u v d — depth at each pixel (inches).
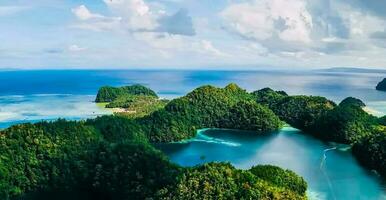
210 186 3339.1
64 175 4264.3
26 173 4200.3
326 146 6309.1
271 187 3393.2
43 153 4362.7
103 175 4148.6
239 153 5920.3
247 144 6397.6
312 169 5172.2
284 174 3878.0
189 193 3336.6
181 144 6382.9
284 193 3341.5
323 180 4763.8
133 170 4023.1
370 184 4648.1
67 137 4616.1
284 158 5654.5
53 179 4239.7
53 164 4311.0
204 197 3267.7
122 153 4239.7
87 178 4244.6
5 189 3964.1
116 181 4057.6
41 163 4288.9
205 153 5915.4
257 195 3233.3
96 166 4215.1
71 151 4456.2
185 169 3846.0
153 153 4170.8
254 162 5482.3
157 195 3491.6
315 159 5605.3
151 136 6368.1
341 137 6481.3
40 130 4566.9
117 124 5595.5
